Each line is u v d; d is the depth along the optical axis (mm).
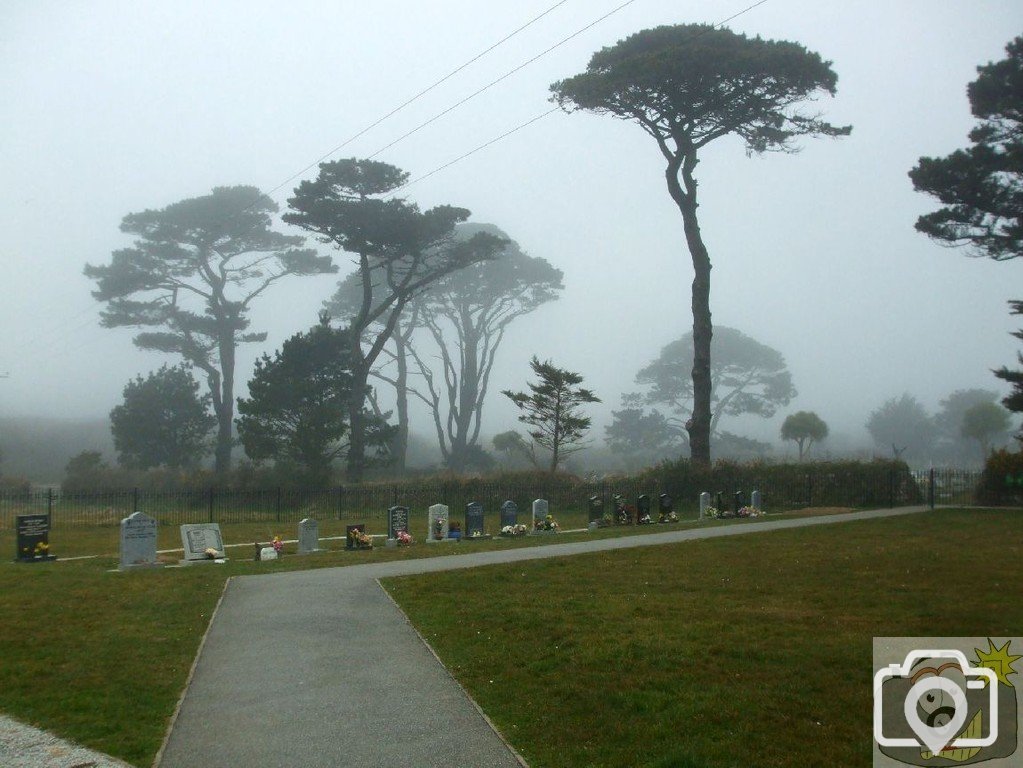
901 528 25312
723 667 10047
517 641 11648
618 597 14398
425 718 8867
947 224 35156
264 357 50125
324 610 14055
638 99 39469
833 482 37562
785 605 13445
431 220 53438
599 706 8961
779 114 39750
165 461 62312
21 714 9070
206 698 9586
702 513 33219
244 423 48906
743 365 96938
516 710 9031
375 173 52281
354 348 52531
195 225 65125
